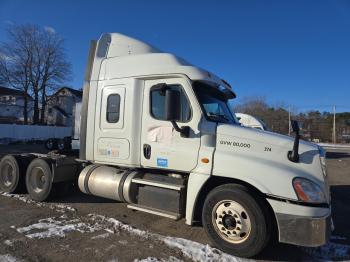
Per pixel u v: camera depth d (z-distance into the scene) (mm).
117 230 5457
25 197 7570
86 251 4602
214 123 5203
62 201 7309
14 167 7789
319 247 5164
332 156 26812
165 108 5203
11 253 4430
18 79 48094
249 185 4840
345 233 6031
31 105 52781
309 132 68125
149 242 5004
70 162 7344
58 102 58531
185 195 5293
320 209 4355
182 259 4457
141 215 6402
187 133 5281
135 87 5898
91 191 6434
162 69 5648
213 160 4984
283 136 5004
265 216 4523
